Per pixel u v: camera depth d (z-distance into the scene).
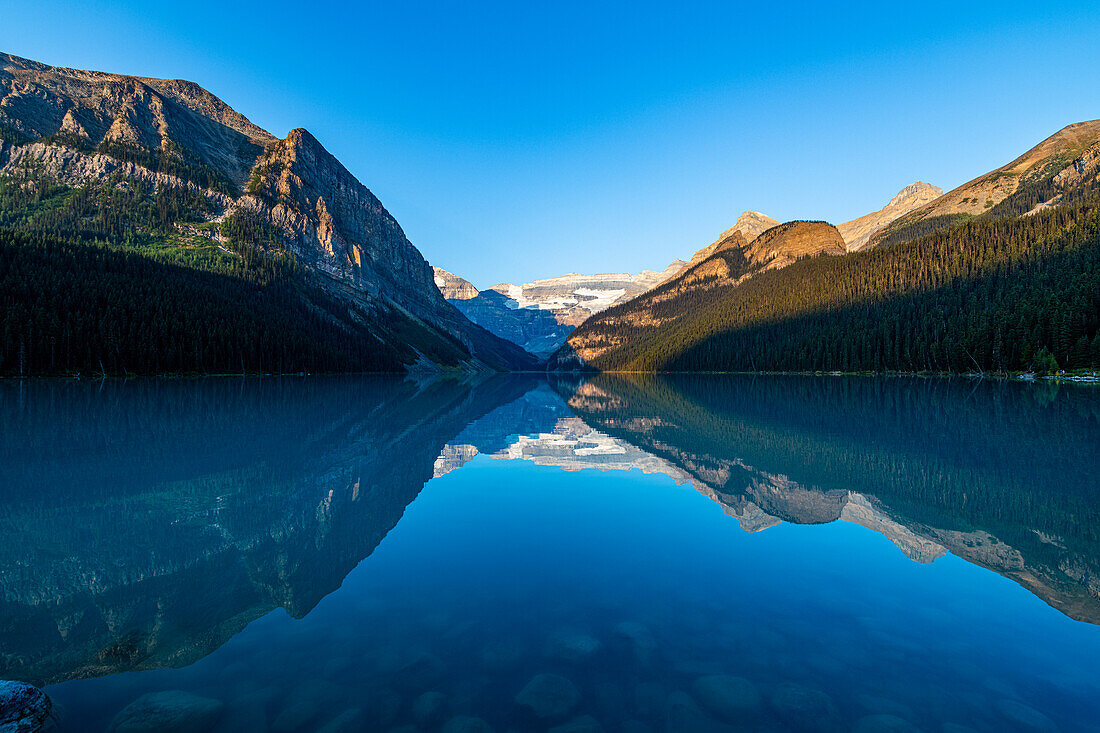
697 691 5.41
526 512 13.39
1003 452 20.95
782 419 35.44
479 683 5.58
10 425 27.47
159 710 4.95
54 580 8.59
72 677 5.70
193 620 7.13
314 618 7.18
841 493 15.00
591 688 5.47
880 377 96.81
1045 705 5.11
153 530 11.24
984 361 81.69
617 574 8.98
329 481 16.44
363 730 4.74
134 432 25.77
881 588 8.28
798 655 6.16
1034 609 7.48
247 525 11.72
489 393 82.38
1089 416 32.56
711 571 9.13
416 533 11.45
